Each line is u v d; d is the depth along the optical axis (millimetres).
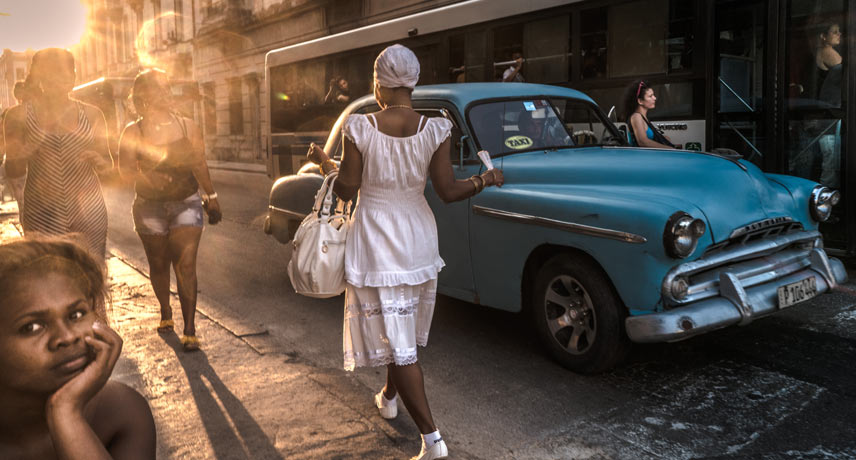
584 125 5641
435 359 4590
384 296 2986
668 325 3658
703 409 3711
